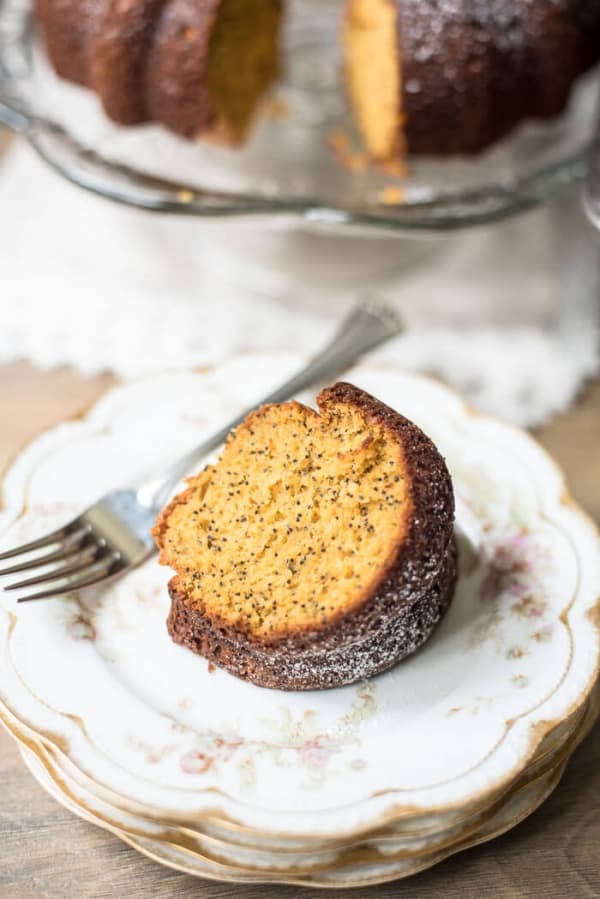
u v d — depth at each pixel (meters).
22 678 0.43
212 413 0.52
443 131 0.60
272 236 0.64
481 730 0.42
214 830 0.40
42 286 0.65
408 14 0.59
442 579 0.45
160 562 0.45
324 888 0.42
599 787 0.45
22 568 0.46
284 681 0.44
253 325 0.65
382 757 0.42
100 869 0.43
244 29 0.62
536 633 0.45
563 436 0.58
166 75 0.60
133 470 0.50
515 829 0.44
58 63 0.64
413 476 0.43
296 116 0.68
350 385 0.46
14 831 0.44
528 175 0.61
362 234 0.64
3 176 0.71
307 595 0.43
